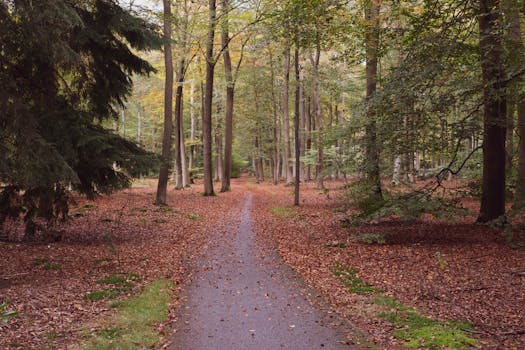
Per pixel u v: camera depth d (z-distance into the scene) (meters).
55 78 10.69
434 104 9.82
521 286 7.11
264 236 13.87
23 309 6.16
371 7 12.63
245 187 39.69
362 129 12.80
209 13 22.62
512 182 15.98
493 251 9.59
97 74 11.81
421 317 6.07
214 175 55.28
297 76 20.94
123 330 5.76
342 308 6.82
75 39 10.63
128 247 11.50
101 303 6.80
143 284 8.12
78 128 10.15
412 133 11.01
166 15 20.00
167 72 20.61
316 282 8.38
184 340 5.59
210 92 27.39
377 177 13.73
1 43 8.61
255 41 24.78
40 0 7.52
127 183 11.83
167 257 10.64
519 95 10.16
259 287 8.10
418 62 10.02
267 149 49.12
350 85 24.28
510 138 17.16
